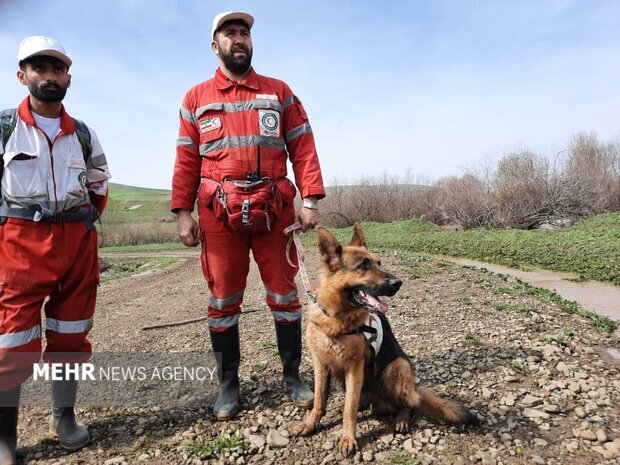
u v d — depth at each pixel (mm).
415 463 2721
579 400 3455
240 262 3324
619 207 19969
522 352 4496
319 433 3139
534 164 20688
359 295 3057
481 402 3506
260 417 3324
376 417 3348
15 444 2803
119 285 12688
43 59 2607
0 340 2615
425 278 9305
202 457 2820
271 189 3137
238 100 3162
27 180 2652
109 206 32219
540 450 2840
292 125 3412
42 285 2711
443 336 5172
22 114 2680
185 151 3354
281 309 3469
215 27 3150
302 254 3398
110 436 3121
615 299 7559
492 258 13008
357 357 3047
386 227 23625
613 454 2764
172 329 6125
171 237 33781
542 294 7402
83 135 2928
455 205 22312
